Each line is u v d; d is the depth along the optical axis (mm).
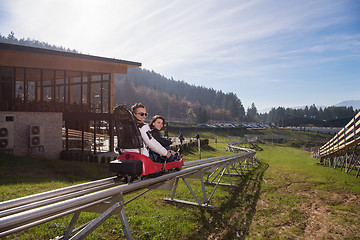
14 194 6961
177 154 5078
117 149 4039
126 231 3660
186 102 193875
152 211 6414
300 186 11289
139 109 4074
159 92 194125
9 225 2326
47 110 18891
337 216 7164
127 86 169375
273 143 69625
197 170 6738
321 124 166000
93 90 23047
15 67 18562
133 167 3594
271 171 16406
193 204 7219
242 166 18094
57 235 4613
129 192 4102
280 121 188500
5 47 16281
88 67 21781
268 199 8688
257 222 6371
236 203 7875
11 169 11211
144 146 4004
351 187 11219
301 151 50406
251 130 101312
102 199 3566
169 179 5098
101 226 5172
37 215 2537
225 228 5801
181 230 5414
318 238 5586
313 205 8250
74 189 3488
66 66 20609
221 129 92438
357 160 18188
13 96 18703
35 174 10617
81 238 3178
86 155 17859
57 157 19219
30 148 17734
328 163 23125
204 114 151000
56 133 19188
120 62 22469
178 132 79312
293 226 6273
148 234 5000
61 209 2762
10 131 16531
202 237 5215
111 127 23062
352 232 5984
